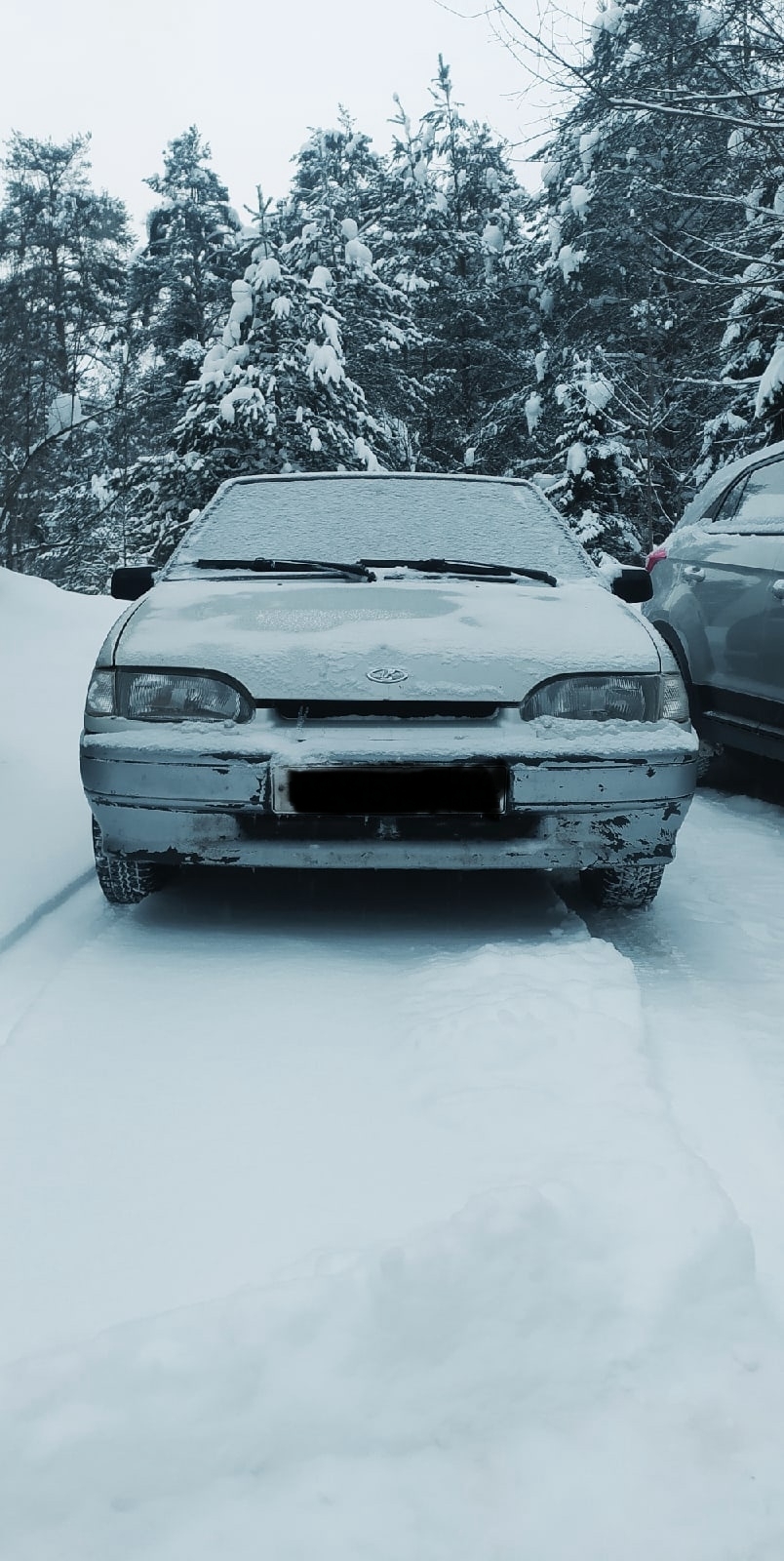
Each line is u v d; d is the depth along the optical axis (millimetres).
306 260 25547
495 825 3104
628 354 20375
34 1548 1202
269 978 2916
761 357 16562
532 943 3135
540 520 4355
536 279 26922
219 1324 1455
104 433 23484
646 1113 2113
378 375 26672
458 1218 1627
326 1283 1516
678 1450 1364
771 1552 1239
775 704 5086
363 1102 2221
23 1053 2441
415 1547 1220
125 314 34375
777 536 5242
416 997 2730
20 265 22500
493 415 26953
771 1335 1564
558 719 3123
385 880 3947
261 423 20219
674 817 3166
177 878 3947
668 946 3387
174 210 34000
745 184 11297
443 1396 1417
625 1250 1642
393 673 3096
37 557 21641
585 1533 1250
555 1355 1485
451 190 31969
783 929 3586
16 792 4746
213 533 4215
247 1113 2180
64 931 3326
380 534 4195
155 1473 1288
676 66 9922
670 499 21562
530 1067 2307
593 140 17531
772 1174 2031
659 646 3334
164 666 3135
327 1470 1312
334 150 36562
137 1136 2092
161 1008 2709
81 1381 1373
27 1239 1766
